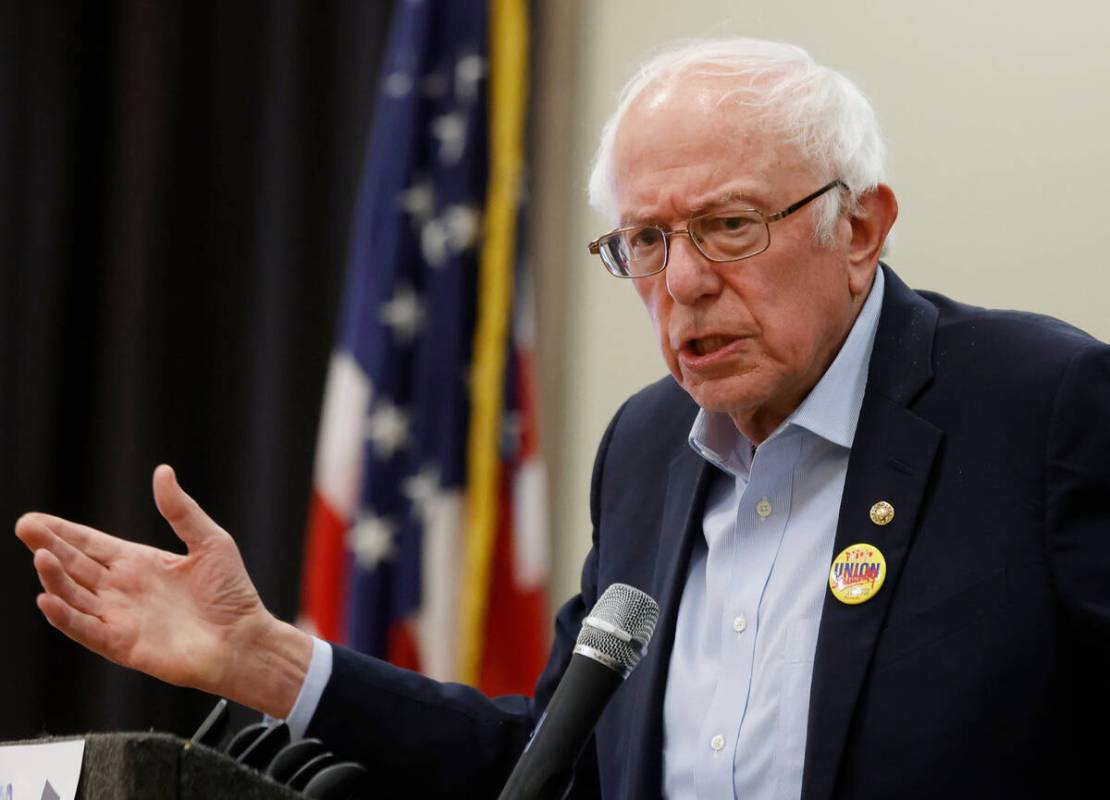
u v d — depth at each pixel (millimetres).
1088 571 5867
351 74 15117
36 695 15453
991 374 6520
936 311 6984
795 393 6789
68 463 15836
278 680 6840
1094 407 6148
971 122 11664
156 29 15773
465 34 13242
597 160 7191
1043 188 11305
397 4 15047
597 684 5125
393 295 13000
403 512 12797
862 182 6723
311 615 12742
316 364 15211
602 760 7109
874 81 12141
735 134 6473
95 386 15844
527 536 12742
